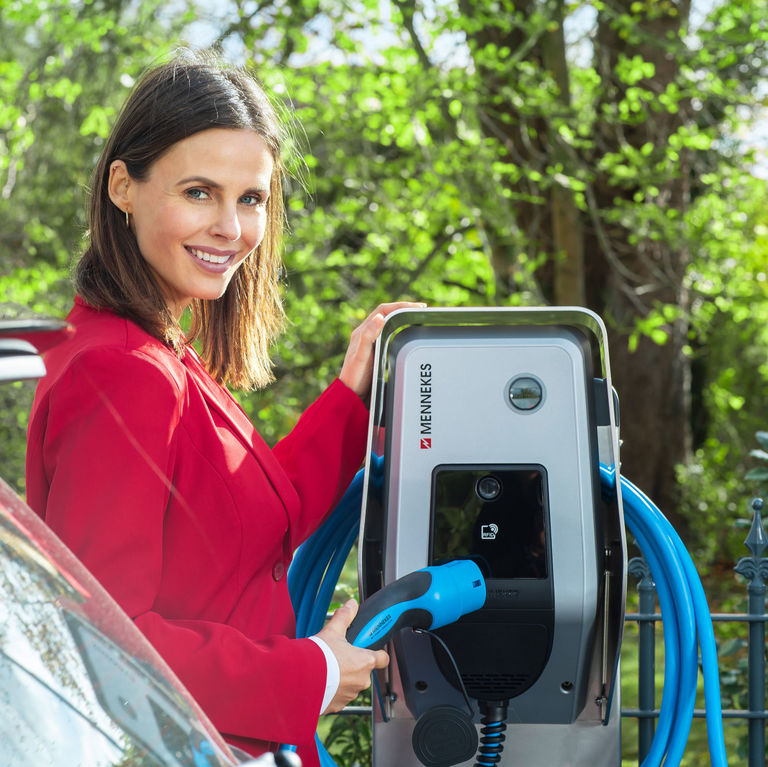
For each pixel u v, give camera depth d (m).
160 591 1.29
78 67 8.27
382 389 1.65
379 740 1.62
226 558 1.33
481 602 1.48
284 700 1.23
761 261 9.07
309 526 1.64
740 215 8.53
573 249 7.78
